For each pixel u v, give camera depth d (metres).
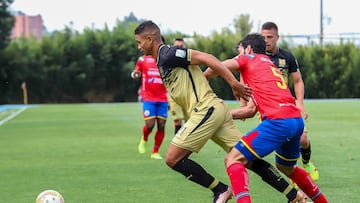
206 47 60.47
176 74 8.70
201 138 8.60
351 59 59.09
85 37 61.78
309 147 11.15
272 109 8.27
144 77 16.36
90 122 30.03
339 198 10.21
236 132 8.83
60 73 61.19
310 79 58.91
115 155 16.66
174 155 8.70
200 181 8.79
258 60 8.73
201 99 8.63
